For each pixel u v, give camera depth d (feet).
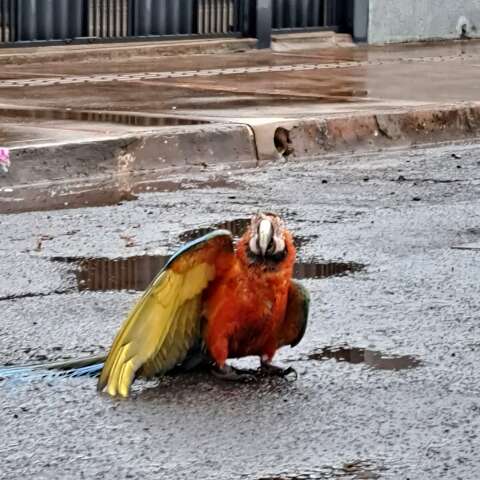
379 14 104.32
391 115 62.49
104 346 29.32
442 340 30.19
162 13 91.45
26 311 32.01
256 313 25.32
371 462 22.90
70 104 63.41
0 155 48.37
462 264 37.65
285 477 22.16
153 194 47.88
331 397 26.16
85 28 87.10
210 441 23.72
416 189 49.98
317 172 53.93
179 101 65.41
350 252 38.91
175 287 25.14
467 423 24.93
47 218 43.01
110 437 23.86
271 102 65.72
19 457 22.93
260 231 24.81
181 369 26.84
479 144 64.34
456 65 89.35
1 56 82.12
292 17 99.81
